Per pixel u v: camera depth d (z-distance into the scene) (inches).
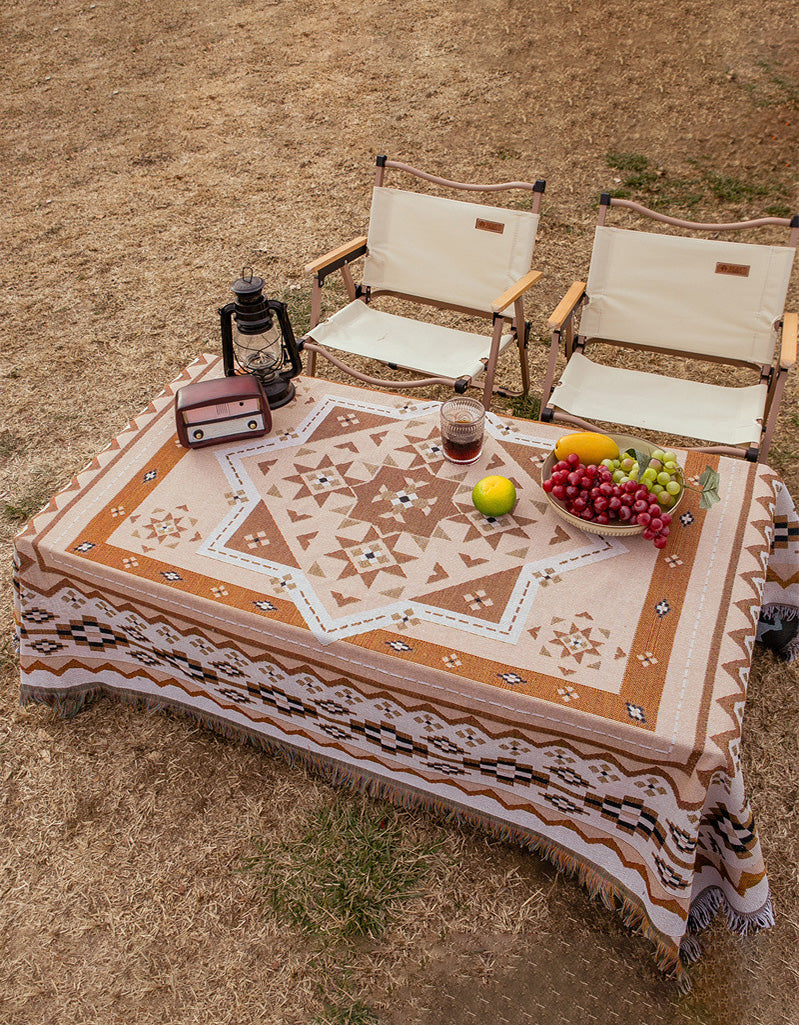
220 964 79.9
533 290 169.5
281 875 86.0
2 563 120.3
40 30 300.5
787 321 109.0
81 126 243.4
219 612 78.1
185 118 241.8
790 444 132.5
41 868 87.7
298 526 85.5
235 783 94.2
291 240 188.5
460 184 128.3
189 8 303.9
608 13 259.1
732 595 76.7
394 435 97.4
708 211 187.9
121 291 177.2
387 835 88.7
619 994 76.4
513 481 90.2
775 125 211.2
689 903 72.5
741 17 249.4
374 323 134.2
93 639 93.0
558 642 73.0
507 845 87.7
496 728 73.0
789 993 76.2
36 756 97.4
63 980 79.4
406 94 239.3
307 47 269.3
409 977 78.4
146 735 99.1
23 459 138.4
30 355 161.0
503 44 254.5
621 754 68.3
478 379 145.9
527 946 80.0
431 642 73.7
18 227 201.0
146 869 87.2
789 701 98.9
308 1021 75.6
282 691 83.5
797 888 82.7
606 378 122.1
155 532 85.6
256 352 99.5
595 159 207.2
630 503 79.0
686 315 121.6
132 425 100.0
